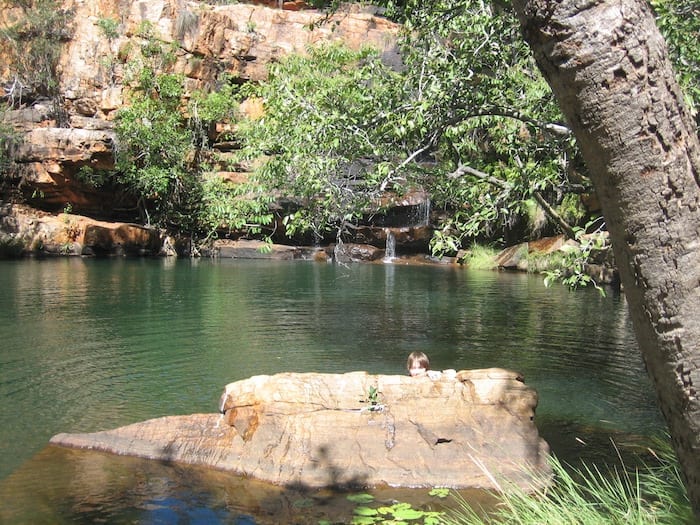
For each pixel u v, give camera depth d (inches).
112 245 1031.0
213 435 203.5
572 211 753.6
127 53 1115.3
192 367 329.4
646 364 62.3
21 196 1064.8
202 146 1100.5
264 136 285.7
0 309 492.1
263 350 370.9
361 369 332.8
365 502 173.2
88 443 209.2
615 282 672.4
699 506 61.8
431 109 200.2
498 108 200.8
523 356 365.7
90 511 165.6
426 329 442.3
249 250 1077.1
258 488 181.3
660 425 245.4
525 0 57.2
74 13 1129.4
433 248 194.2
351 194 213.5
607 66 54.4
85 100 1116.5
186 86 1113.4
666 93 55.3
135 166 1048.2
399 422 196.9
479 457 191.3
